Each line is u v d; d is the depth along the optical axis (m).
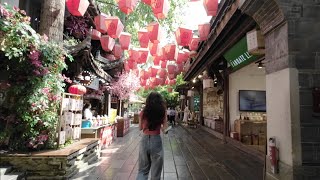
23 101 5.13
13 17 4.81
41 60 5.32
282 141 3.77
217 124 14.07
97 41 11.89
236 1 5.46
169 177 5.62
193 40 8.61
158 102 4.14
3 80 5.52
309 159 3.49
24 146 5.31
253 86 12.07
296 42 3.65
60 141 5.75
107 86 12.30
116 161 7.12
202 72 14.07
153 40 7.54
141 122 4.11
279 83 3.88
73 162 5.57
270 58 4.21
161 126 4.14
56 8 6.30
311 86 3.60
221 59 11.48
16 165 4.91
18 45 4.81
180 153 8.62
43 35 5.57
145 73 15.84
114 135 12.38
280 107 3.84
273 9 3.85
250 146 9.54
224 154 8.49
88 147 6.48
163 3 5.71
